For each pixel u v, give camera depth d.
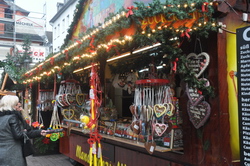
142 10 2.26
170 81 3.60
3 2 28.28
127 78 5.12
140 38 2.48
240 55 2.53
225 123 2.78
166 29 2.48
